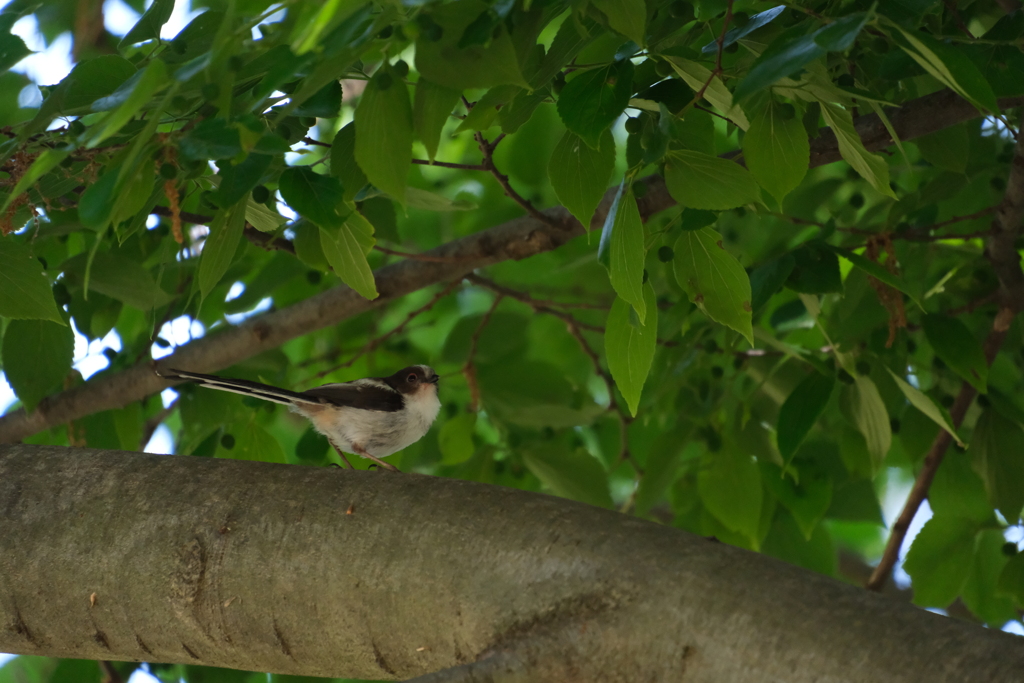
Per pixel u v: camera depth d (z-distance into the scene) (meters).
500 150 15.05
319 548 5.50
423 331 17.61
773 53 4.92
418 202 8.77
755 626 4.59
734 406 11.73
